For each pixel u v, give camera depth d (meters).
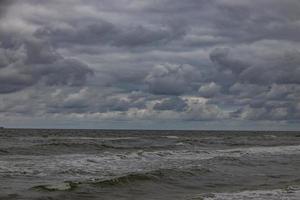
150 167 24.50
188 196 16.14
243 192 16.94
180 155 33.22
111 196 15.56
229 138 83.88
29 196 14.62
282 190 17.45
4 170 21.16
